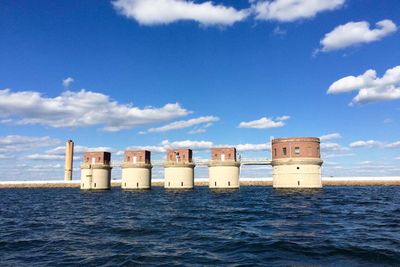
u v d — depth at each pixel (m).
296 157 84.19
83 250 21.97
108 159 110.94
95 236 27.11
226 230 28.28
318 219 33.03
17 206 59.12
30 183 173.62
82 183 109.25
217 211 44.06
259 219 34.53
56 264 18.67
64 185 167.88
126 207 54.06
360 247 20.06
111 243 23.98
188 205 54.69
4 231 30.42
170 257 19.50
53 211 49.50
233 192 86.56
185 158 102.06
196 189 106.06
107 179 109.62
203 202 59.66
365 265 16.81
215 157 96.81
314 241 22.08
